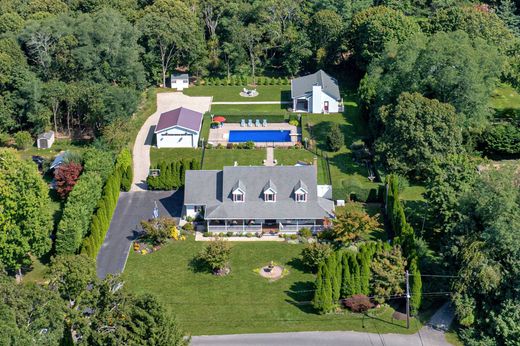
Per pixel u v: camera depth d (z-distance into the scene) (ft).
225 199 406.21
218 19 631.97
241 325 334.44
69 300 300.40
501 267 330.13
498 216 334.24
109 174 431.84
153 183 440.04
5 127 492.95
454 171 380.99
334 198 423.64
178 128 484.74
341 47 584.81
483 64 458.50
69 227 367.86
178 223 410.72
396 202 394.93
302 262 376.07
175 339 272.51
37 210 359.25
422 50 469.57
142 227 403.34
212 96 568.41
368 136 492.95
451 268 342.44
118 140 469.57
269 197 404.98
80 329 285.02
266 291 356.18
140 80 541.34
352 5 633.20
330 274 337.72
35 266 374.02
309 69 611.88
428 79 458.91
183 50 581.94
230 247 379.14
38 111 489.26
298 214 400.67
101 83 516.73
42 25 532.73
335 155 473.26
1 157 358.43
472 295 333.01
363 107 512.22
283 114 529.04
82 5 631.15
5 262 352.90
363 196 424.87
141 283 362.12
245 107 546.67
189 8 619.67
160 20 566.36
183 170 440.04
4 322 245.65
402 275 341.00
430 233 390.83
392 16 559.79
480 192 346.95
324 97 527.40
